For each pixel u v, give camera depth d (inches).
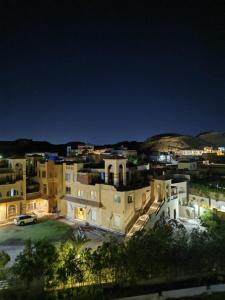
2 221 2186.3
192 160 3216.0
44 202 2485.2
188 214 2128.4
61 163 2461.9
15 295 970.7
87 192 2160.4
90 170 2267.5
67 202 2304.4
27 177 2546.8
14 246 1696.6
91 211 2118.6
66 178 2361.0
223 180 2439.7
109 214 1983.3
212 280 1175.0
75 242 1190.9
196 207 2117.4
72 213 2258.9
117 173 2018.9
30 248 1043.9
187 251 1155.3
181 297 1051.3
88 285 1045.8
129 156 3580.2
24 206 2326.5
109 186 1984.5
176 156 3939.5
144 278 1131.3
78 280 1034.7
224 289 1119.6
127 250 1101.7
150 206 1985.7
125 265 1086.4
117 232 1915.6
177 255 1137.4
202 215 1863.9
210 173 2785.4
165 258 1124.5
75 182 2265.0
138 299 1009.5
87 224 2095.2
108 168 2081.7
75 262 1042.7
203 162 3243.1
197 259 1152.8
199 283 1147.3
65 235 1887.3
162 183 2005.4
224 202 1969.7
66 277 1005.8
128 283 1106.7
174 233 1573.6
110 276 1102.4
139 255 1088.2
